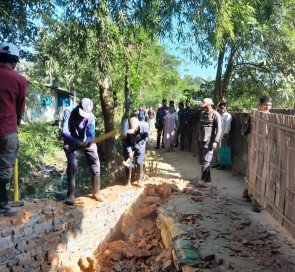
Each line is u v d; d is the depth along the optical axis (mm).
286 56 12227
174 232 4613
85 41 7605
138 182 6590
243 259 3760
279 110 8508
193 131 12633
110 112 10617
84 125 5035
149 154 11344
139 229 5801
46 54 8289
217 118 6801
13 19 6770
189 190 6582
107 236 5520
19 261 3898
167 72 18641
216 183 7605
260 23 11680
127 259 4992
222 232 4582
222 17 8031
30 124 12594
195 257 3865
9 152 3684
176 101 36188
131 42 10312
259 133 4867
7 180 3754
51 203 4699
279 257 3824
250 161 5410
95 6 7145
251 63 13023
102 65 8188
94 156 5281
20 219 3908
